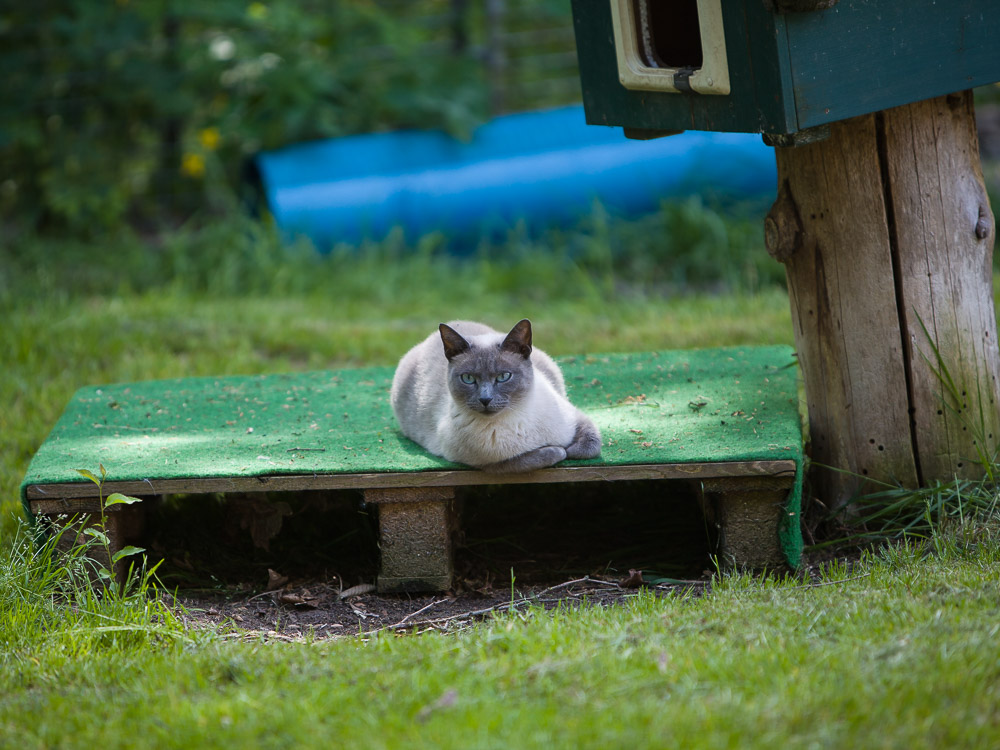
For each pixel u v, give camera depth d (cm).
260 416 586
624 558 542
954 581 425
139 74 1134
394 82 1184
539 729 326
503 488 615
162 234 1137
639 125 527
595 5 526
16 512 559
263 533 542
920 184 505
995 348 533
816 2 423
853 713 327
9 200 1179
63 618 451
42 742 347
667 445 498
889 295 515
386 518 498
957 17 475
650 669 364
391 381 645
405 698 352
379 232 1077
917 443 529
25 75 1148
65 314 895
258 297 1016
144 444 543
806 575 480
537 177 1081
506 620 435
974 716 322
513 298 1021
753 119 458
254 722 344
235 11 1135
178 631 443
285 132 1148
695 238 1048
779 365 621
